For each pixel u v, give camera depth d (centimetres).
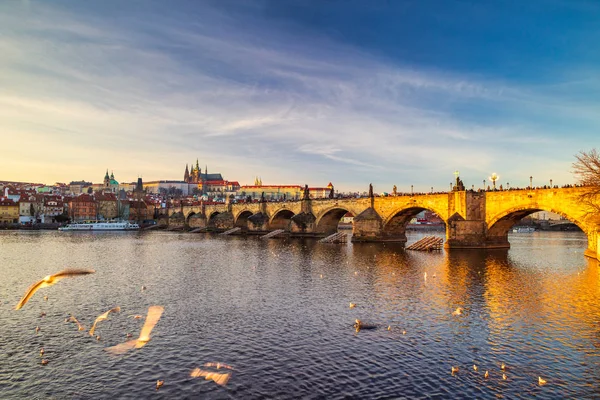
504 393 2389
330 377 2586
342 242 12175
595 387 2459
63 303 4316
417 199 10956
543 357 2886
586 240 15125
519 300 4466
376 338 3250
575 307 4169
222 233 18725
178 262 7625
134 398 2334
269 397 2347
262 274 6166
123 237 15688
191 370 2678
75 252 9500
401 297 4597
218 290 4978
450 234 9625
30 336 3291
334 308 4128
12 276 6012
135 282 5488
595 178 7556
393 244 11612
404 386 2470
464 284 5341
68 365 2755
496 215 9500
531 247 11212
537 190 8631
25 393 2394
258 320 3712
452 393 2388
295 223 14875
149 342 3150
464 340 3209
